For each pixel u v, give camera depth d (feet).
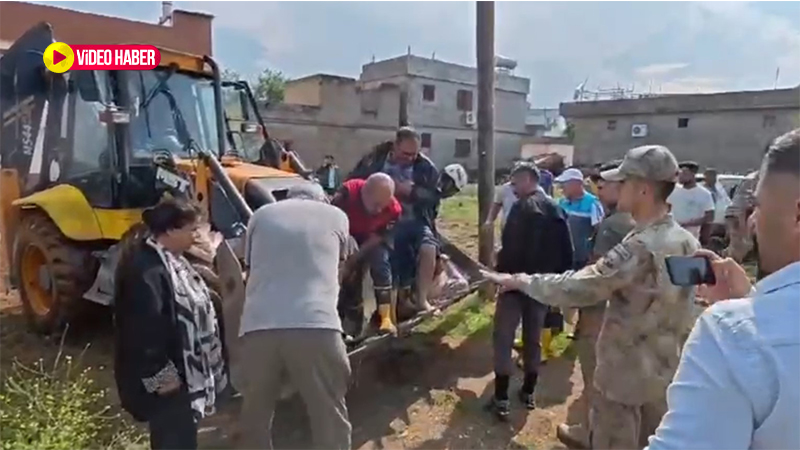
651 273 7.34
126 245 8.39
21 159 18.40
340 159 89.56
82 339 17.03
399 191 14.19
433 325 18.33
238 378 9.88
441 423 12.74
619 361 7.64
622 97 103.76
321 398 9.27
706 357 3.13
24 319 18.65
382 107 93.09
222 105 18.10
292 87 92.27
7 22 47.06
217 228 13.76
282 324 8.98
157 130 16.71
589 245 17.49
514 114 116.98
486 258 19.86
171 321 8.00
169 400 8.02
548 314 15.89
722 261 4.99
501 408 12.89
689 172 22.75
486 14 19.10
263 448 9.50
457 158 107.65
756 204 3.41
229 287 10.50
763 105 83.30
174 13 56.70
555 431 12.55
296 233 9.36
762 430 2.93
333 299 9.42
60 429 9.95
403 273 14.10
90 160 16.75
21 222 18.02
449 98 106.11
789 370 2.87
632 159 7.43
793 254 3.23
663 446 3.16
